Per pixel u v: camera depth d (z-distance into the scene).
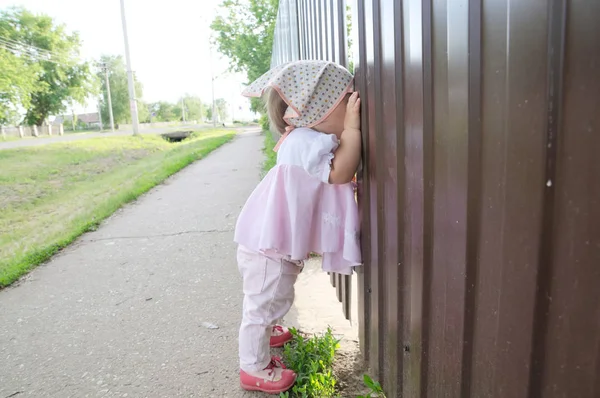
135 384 2.11
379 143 1.61
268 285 1.87
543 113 0.77
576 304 0.75
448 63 1.07
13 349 2.50
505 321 0.93
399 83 1.39
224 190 6.99
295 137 1.79
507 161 0.88
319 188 1.81
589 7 0.67
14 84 35.41
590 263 0.71
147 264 3.77
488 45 0.91
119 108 76.38
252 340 1.92
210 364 2.22
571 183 0.73
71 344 2.52
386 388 1.78
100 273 3.62
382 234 1.68
